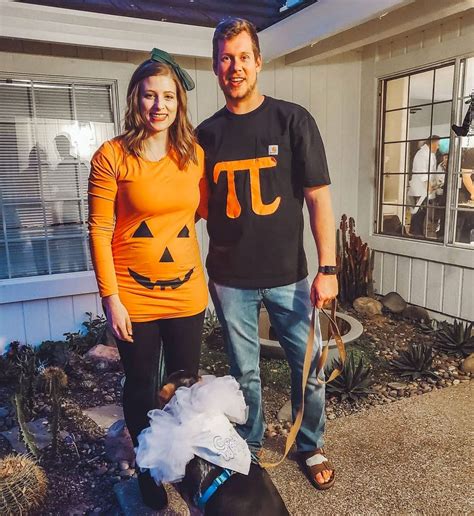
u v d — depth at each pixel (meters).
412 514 1.97
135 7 3.44
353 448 2.44
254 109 1.89
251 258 1.97
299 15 3.75
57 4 3.26
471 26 3.89
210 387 1.50
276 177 1.90
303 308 2.04
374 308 4.73
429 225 4.63
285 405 2.95
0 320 3.91
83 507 2.17
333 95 5.01
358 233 5.37
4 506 1.99
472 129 3.98
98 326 4.16
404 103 4.76
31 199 3.97
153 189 1.73
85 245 4.23
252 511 1.33
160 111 1.67
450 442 2.48
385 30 3.71
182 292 1.86
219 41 1.81
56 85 3.91
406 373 3.40
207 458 1.38
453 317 4.37
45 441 2.72
